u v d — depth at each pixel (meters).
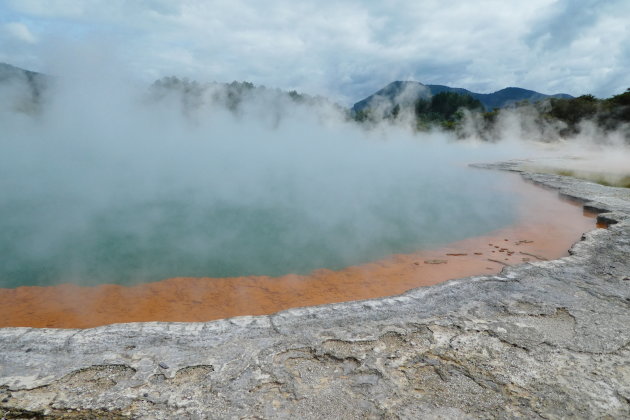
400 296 3.03
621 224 4.93
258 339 2.46
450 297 3.00
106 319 3.20
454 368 2.17
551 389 2.00
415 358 2.26
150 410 1.86
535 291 3.10
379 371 2.15
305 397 1.95
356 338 2.46
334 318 2.70
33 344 2.35
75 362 2.21
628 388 2.00
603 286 3.18
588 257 3.80
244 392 1.98
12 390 1.98
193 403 1.91
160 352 2.31
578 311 2.78
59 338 2.41
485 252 4.79
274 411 1.86
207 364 2.20
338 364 2.21
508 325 2.60
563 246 4.88
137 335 2.47
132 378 2.08
